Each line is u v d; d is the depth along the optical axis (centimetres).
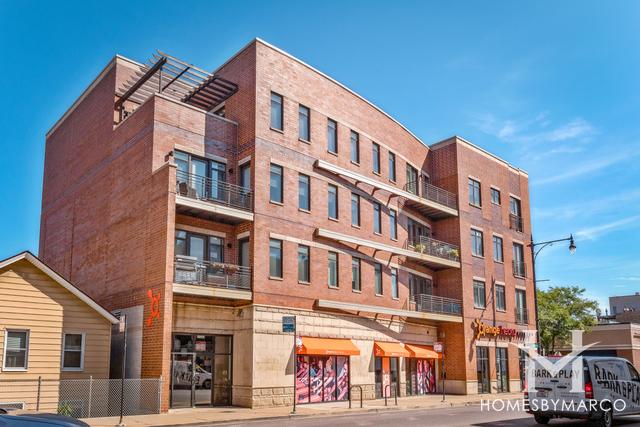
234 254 2683
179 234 2528
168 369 2255
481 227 4153
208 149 2712
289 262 2762
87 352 2209
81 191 3212
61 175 3538
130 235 2623
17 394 1994
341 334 2994
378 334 3262
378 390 3209
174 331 2417
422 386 3647
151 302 2370
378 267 3356
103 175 2983
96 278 2884
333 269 3036
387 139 3622
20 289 2061
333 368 2945
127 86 3048
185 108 2673
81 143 3322
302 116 3000
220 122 2786
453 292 3878
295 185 2870
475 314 3912
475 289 3988
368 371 3144
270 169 2762
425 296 3688
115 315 2603
